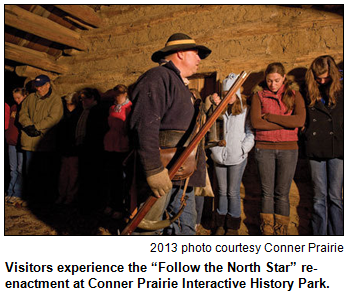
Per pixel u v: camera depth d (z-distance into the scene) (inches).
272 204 102.0
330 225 96.2
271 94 99.7
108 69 161.2
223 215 107.7
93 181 139.6
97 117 137.2
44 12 150.9
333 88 91.5
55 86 174.6
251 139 103.2
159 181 53.1
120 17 162.7
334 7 109.7
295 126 94.0
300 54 114.6
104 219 126.3
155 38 149.9
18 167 152.5
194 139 58.0
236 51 126.8
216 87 126.2
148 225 58.6
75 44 164.4
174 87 57.9
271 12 122.5
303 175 110.0
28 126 139.6
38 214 131.3
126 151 125.0
